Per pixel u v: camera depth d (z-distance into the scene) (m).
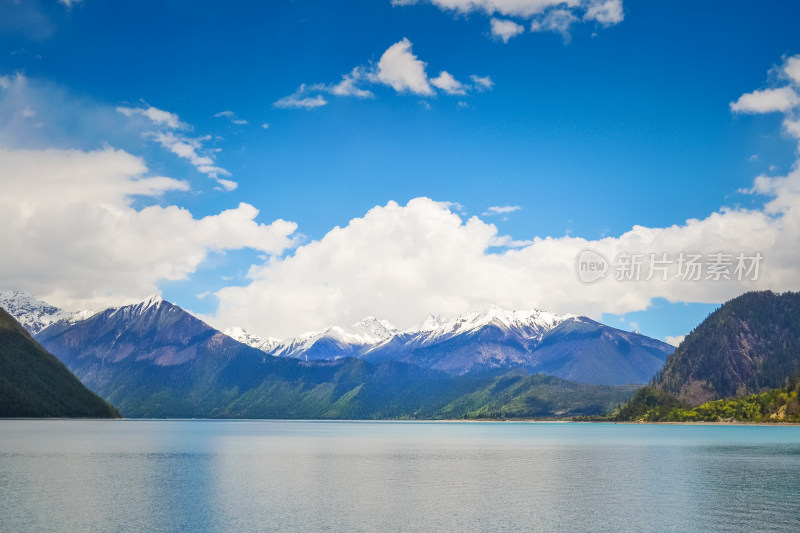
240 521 82.81
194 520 83.19
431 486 115.88
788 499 101.44
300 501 97.81
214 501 96.94
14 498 98.00
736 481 123.31
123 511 88.50
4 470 132.25
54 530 77.25
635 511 91.12
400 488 113.19
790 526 81.62
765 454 190.75
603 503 97.44
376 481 123.00
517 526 81.56
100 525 79.88
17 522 81.19
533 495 105.38
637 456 185.88
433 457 184.75
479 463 164.00
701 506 95.12
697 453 196.12
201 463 155.25
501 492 108.50
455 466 155.25
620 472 139.88
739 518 86.25
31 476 123.25
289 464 156.62
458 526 81.31
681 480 125.38
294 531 77.75
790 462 163.00
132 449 197.00
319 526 80.56
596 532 78.31
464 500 99.88
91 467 140.12
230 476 128.12
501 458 180.88
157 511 88.75
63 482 115.44
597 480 125.31
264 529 78.62
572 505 95.75
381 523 82.62
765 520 85.00
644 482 122.31
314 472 138.50
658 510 92.06
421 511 90.69
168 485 113.62
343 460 171.62
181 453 186.50
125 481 118.19
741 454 191.00
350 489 111.50
